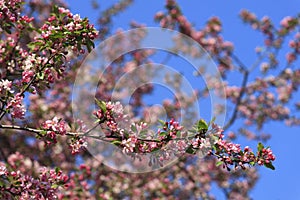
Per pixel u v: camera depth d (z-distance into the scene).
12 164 9.56
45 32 5.10
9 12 5.59
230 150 4.92
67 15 5.06
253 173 11.80
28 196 5.00
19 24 5.75
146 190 10.87
